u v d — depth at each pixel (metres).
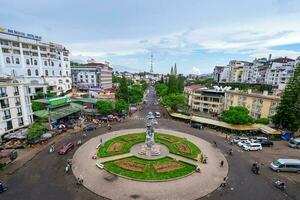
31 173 34.25
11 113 51.12
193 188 31.56
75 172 34.91
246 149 49.03
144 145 46.53
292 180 35.41
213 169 38.16
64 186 30.72
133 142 50.31
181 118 79.69
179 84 127.25
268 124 69.38
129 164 38.22
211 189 31.48
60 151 42.25
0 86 47.78
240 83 147.62
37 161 38.81
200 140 55.12
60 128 59.22
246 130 62.69
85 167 36.78
